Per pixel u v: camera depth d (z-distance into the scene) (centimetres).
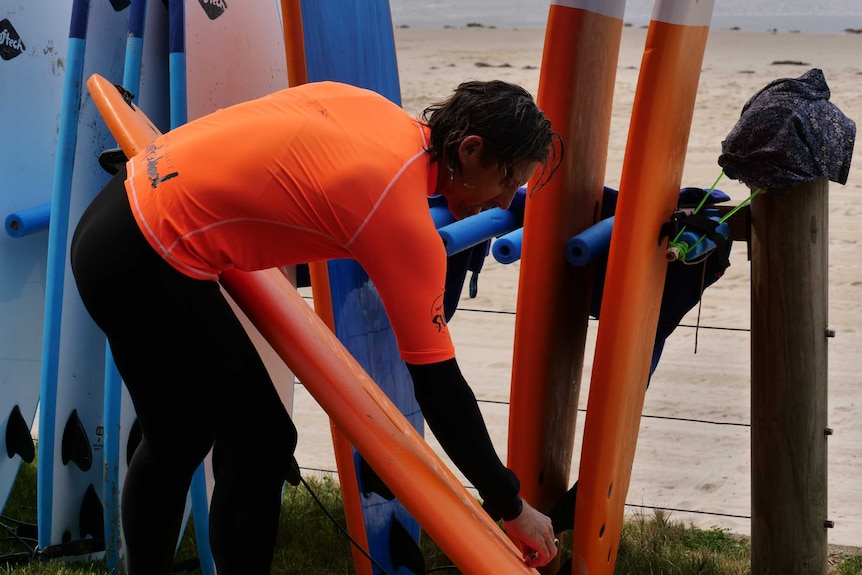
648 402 528
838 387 552
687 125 246
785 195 262
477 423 173
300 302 207
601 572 267
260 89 322
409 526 304
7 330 324
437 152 172
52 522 303
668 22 219
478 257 307
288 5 261
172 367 182
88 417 309
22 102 323
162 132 297
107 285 177
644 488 419
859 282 732
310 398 508
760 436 284
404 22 2144
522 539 187
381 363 300
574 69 236
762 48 1675
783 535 287
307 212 168
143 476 206
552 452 275
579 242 242
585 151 253
